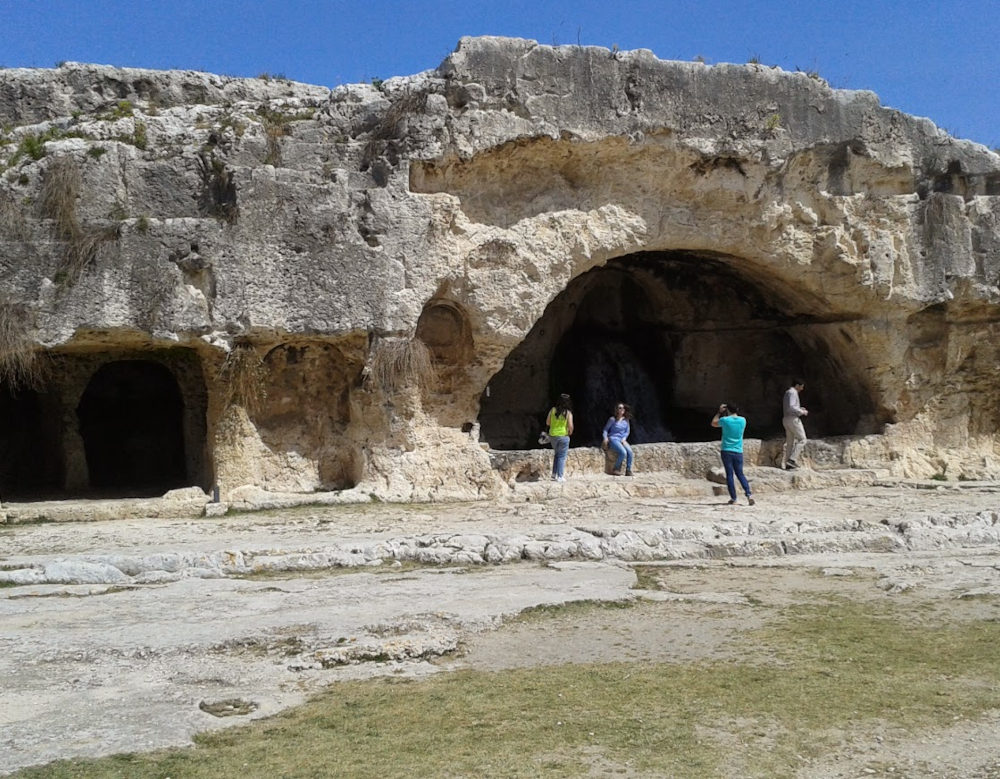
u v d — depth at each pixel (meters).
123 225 14.16
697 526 12.22
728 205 17.50
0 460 16.75
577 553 11.13
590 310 22.33
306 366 15.58
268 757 5.62
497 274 16.02
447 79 15.70
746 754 5.70
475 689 6.75
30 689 6.71
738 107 17.08
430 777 5.38
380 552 10.98
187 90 16.89
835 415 20.45
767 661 7.39
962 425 19.23
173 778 5.32
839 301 18.33
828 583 9.96
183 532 12.66
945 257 18.27
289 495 15.15
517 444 21.20
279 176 14.73
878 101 17.95
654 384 22.09
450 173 15.82
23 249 13.95
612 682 6.90
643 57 16.59
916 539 12.02
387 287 15.10
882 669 7.20
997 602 9.15
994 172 18.64
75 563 10.21
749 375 21.47
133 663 7.29
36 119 16.16
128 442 18.05
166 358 15.98
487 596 9.13
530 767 5.51
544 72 16.08
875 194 18.20
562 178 16.69
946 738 5.95
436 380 16.12
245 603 8.94
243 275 14.54
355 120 15.74
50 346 13.97
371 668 7.24
